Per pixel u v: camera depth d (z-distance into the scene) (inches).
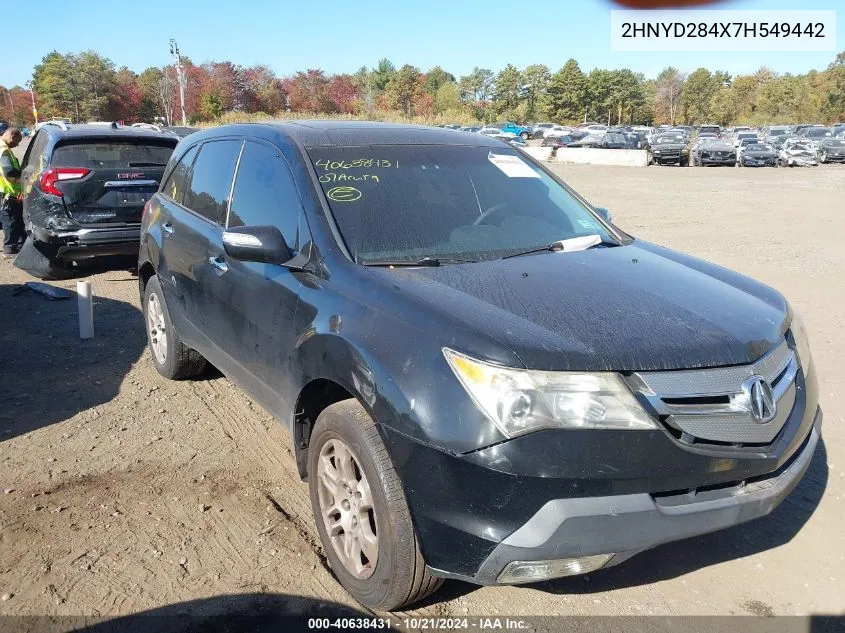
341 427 111.7
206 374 218.8
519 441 93.0
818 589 122.3
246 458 165.9
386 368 103.7
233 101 3221.0
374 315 111.3
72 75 3334.2
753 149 1402.6
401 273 120.2
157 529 136.3
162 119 3031.5
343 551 118.2
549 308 109.0
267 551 130.3
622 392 95.4
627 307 111.8
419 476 98.6
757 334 111.3
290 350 127.6
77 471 157.6
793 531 139.9
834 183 981.2
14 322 268.7
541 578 97.3
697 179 1049.5
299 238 135.3
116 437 174.9
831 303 311.6
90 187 318.3
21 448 167.8
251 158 162.6
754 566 128.6
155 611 113.9
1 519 137.9
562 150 1473.9
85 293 246.5
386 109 3462.1
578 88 4328.3
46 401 195.6
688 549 133.9
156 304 210.2
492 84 4451.3
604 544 94.8
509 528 93.6
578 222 157.9
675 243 470.9
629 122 4579.2
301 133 155.3
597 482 93.4
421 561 104.0
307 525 139.3
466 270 124.0
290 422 131.6
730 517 102.3
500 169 162.9
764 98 4148.6
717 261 406.3
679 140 1440.7
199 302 171.6
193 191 188.1
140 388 206.7
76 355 233.0
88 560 126.3
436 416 97.0
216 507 144.6
